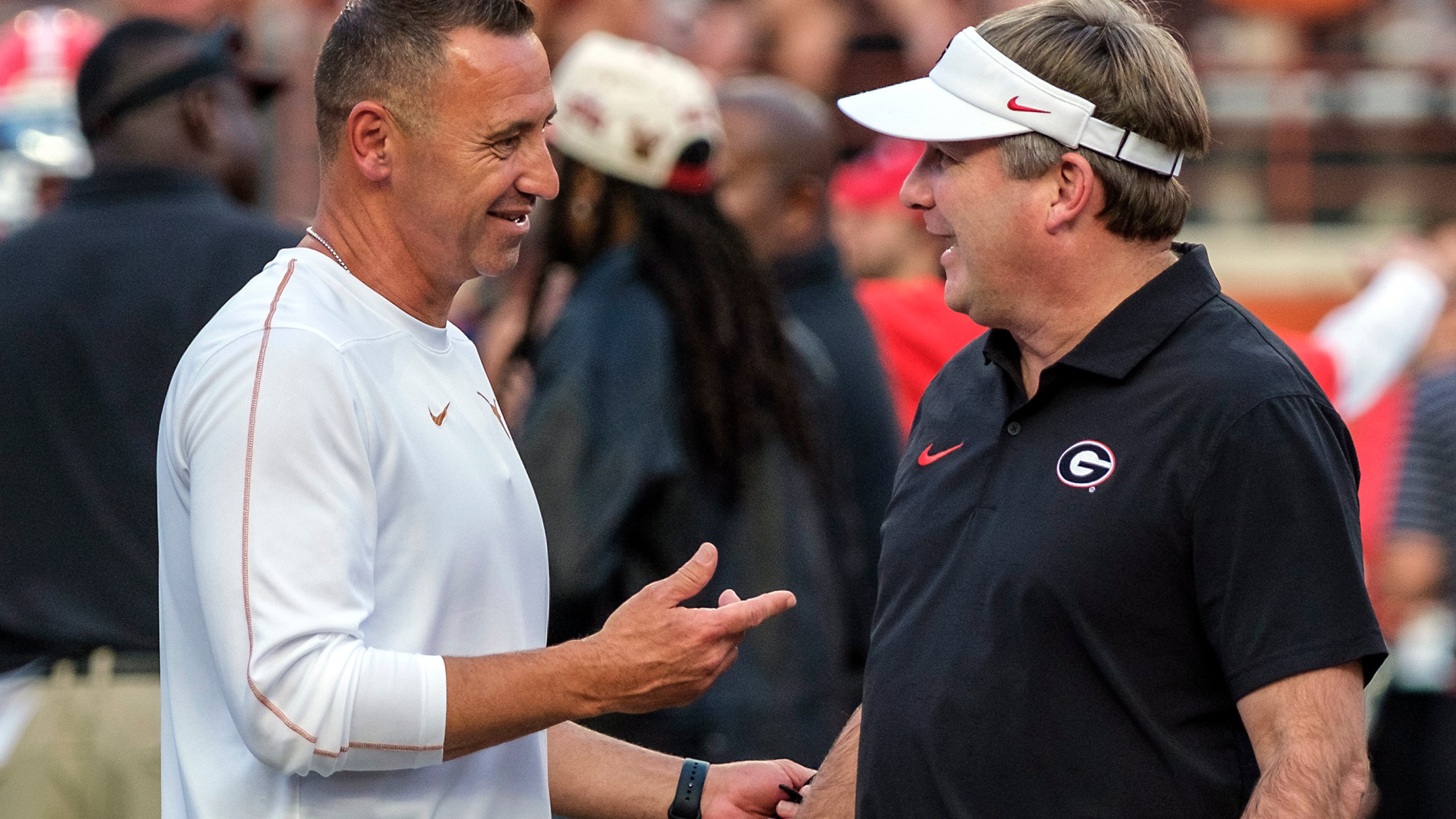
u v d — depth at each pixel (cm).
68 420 1030
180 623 720
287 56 2014
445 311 757
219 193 1109
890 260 1891
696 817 870
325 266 719
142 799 1018
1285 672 666
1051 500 722
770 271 1366
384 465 693
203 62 1102
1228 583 682
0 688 1032
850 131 2492
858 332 1379
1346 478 693
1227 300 743
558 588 1112
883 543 812
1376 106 2708
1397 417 1897
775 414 1177
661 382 1134
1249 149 2725
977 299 765
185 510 708
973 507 753
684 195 1214
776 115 1403
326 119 725
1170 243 766
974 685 724
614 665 694
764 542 1142
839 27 2495
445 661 680
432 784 716
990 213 751
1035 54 742
